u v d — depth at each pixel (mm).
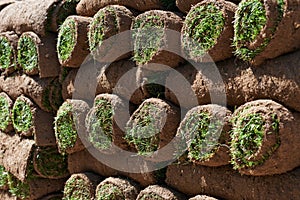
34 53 3188
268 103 2268
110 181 2828
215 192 2479
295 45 2258
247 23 2305
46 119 3223
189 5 2547
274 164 2256
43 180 3279
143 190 2678
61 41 2994
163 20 2545
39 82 3211
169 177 2635
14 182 3369
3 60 3418
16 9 3359
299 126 2240
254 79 2334
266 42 2260
